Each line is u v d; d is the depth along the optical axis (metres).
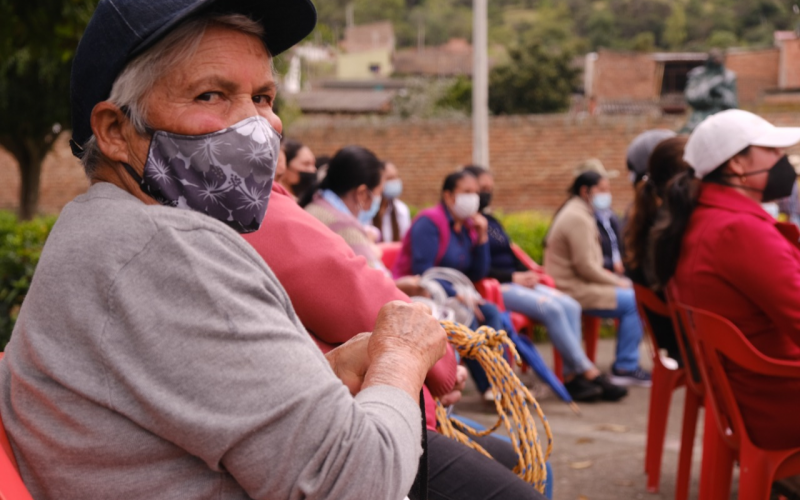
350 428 1.16
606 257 6.57
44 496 1.23
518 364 1.90
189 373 1.12
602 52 45.41
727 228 2.88
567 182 16.92
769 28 100.50
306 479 1.13
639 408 5.29
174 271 1.14
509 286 5.71
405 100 37.00
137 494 1.17
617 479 3.92
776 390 2.72
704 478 3.05
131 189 1.31
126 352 1.13
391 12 120.31
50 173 19.83
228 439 1.11
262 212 1.33
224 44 1.27
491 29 110.12
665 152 3.61
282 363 1.15
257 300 1.20
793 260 2.84
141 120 1.26
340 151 3.59
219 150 1.26
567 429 4.78
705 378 2.98
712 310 2.91
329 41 9.59
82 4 4.38
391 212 6.55
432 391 1.96
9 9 4.33
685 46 103.75
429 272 3.56
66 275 1.16
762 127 2.98
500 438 2.27
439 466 1.85
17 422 1.25
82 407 1.16
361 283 1.89
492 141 17.36
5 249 5.77
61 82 13.20
